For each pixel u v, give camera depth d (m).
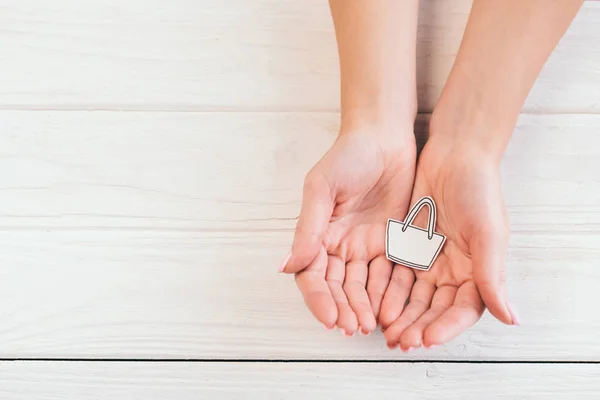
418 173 0.92
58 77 1.02
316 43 1.02
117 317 0.94
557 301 0.94
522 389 0.92
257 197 0.97
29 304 0.94
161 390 0.92
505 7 0.92
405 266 0.90
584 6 1.02
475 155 0.90
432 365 0.92
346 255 0.90
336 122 0.99
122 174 0.98
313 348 0.93
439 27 1.02
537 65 0.92
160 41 1.03
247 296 0.94
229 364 0.93
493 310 0.85
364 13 0.93
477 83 0.92
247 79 1.01
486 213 0.87
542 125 0.98
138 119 1.00
